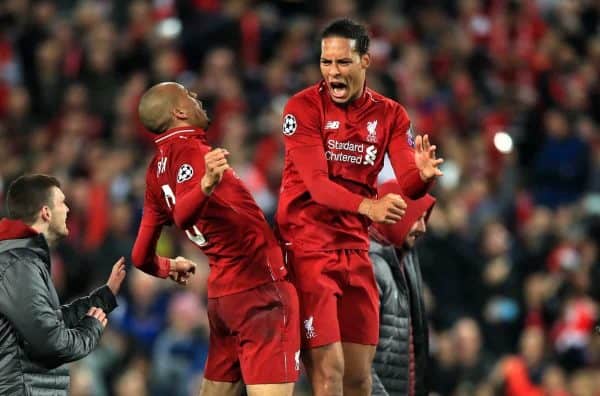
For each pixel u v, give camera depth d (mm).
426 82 60031
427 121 57062
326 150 21547
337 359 21484
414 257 24984
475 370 43188
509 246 50719
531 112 60656
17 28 57312
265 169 50031
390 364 23594
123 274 24062
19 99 53719
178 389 40812
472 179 54406
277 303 21344
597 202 55406
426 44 64375
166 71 54688
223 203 21203
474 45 65312
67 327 23094
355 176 21594
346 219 21781
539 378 43344
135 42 56188
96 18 57281
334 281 21672
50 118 54125
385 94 56125
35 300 21844
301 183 21734
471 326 43469
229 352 22141
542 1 69938
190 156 20984
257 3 62500
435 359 43438
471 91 61906
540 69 65375
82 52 55156
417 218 23828
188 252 44219
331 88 21422
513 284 48312
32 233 22453
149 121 21531
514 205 54219
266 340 21281
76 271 44125
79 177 49531
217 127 52906
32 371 22266
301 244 21734
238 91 54875
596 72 66688
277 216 22172
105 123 53156
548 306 47844
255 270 21438
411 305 24500
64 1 61656
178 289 43562
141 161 50531
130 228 46156
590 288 48750
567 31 69125
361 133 21516
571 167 58500
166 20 59312
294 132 21484
